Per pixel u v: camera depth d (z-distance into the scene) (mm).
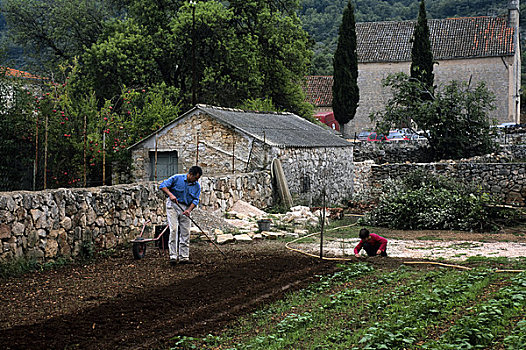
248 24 36844
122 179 22000
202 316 6766
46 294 7750
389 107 35625
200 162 21109
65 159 19594
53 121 19547
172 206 9969
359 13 96500
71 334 6051
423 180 22047
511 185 24312
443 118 32625
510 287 7316
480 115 32469
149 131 23594
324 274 9125
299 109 38656
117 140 21359
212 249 11750
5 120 18531
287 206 19875
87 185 20000
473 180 24703
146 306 7148
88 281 8602
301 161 22125
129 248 11766
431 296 7055
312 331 6277
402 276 8742
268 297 7648
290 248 11906
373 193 23094
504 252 11289
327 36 92312
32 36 39156
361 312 6812
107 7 40750
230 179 17156
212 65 35031
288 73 37062
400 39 53719
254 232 14117
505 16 52781
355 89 44844
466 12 92188
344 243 13133
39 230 9453
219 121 20734
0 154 18266
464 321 5766
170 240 9953
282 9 39312
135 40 33375
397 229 16891
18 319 6566
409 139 36312
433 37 52906
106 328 6281
